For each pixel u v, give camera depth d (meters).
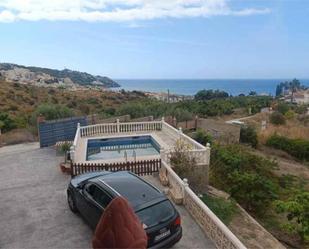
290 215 12.86
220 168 17.98
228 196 14.98
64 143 19.84
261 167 19.92
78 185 9.83
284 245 12.20
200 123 34.56
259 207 14.96
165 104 45.88
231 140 29.80
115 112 39.19
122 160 16.73
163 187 12.96
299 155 28.83
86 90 92.00
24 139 24.53
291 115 51.53
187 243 8.54
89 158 19.14
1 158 18.39
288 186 19.70
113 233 2.13
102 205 8.13
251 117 53.25
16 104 52.78
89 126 23.12
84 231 9.15
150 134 23.64
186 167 14.57
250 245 10.87
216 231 8.40
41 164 16.86
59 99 65.25
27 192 12.51
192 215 10.29
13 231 9.22
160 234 7.38
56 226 9.49
